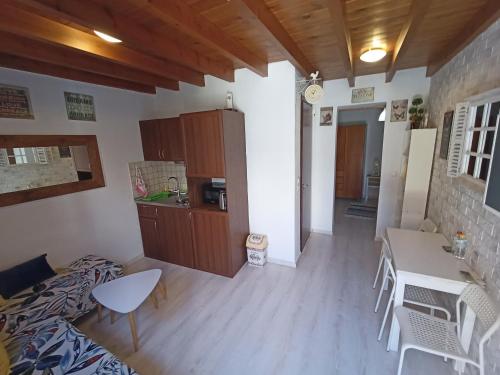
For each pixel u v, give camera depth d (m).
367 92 3.36
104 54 1.92
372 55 2.32
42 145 2.33
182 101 3.30
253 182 3.06
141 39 1.71
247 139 2.96
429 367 1.69
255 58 2.36
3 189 2.13
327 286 2.64
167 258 3.31
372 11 1.62
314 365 1.74
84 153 2.73
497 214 1.35
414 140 2.84
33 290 2.05
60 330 1.65
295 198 2.94
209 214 2.85
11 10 1.39
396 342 1.80
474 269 1.68
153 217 3.25
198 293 2.62
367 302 2.37
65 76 2.38
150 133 3.27
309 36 1.98
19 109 2.17
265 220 3.11
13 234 2.18
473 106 1.89
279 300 2.45
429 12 1.68
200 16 1.59
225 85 2.95
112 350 1.94
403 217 3.03
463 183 1.93
